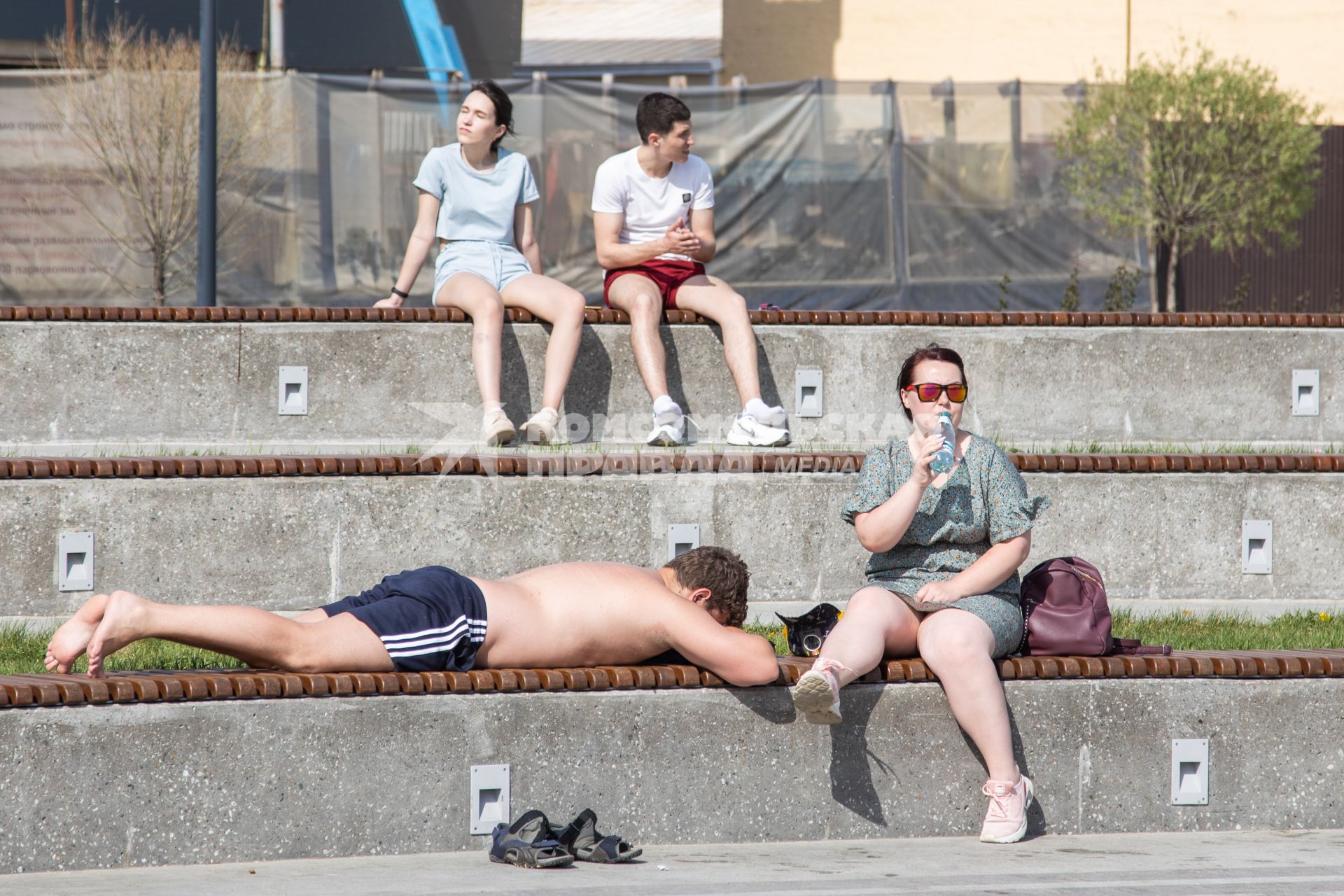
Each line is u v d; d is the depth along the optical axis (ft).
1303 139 191.21
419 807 47.34
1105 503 76.28
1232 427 91.97
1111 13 277.64
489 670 48.62
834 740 49.96
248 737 46.01
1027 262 184.55
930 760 50.37
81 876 43.70
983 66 282.36
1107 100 185.06
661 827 49.01
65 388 82.17
